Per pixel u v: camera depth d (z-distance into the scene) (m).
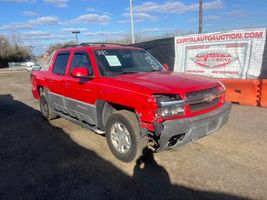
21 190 3.46
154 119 3.38
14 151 4.84
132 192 3.29
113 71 4.56
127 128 3.85
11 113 8.16
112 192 3.31
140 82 3.87
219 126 4.06
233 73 10.16
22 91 14.16
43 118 7.14
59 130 5.98
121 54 5.03
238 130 5.44
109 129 4.23
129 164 4.03
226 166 3.85
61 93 5.60
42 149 4.86
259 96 7.50
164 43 13.12
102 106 4.35
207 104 3.90
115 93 3.93
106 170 3.89
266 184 3.34
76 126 6.24
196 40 11.43
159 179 3.56
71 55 5.40
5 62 72.25
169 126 3.37
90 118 4.77
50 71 6.23
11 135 5.82
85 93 4.68
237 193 3.17
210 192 3.22
